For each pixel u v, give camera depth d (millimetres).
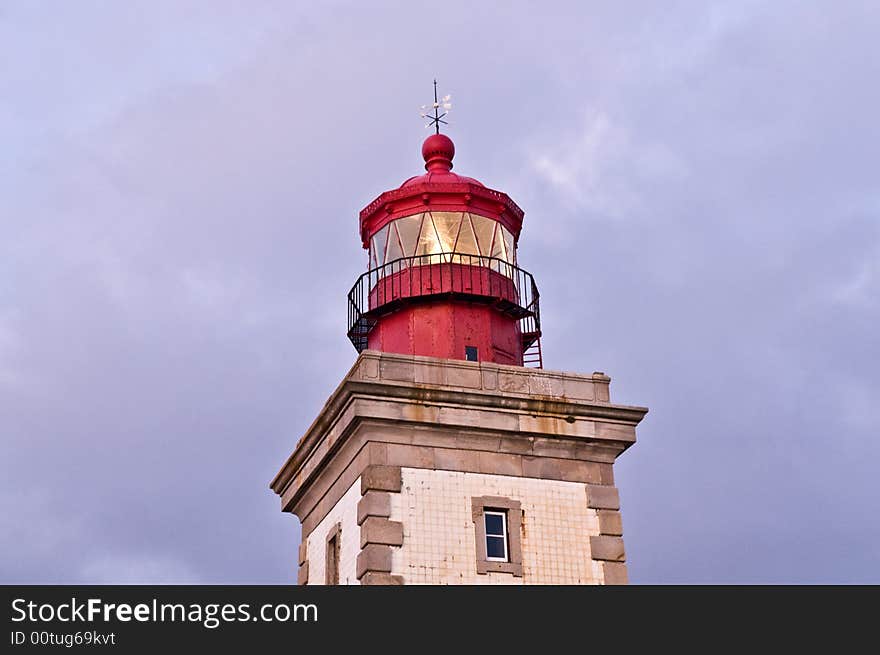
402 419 23328
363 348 28484
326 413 24359
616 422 24703
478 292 26609
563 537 23703
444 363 24219
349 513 23891
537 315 27562
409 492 23078
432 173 28578
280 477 27672
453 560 22875
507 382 24438
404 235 27453
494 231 27656
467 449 23750
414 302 26562
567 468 24281
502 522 23609
